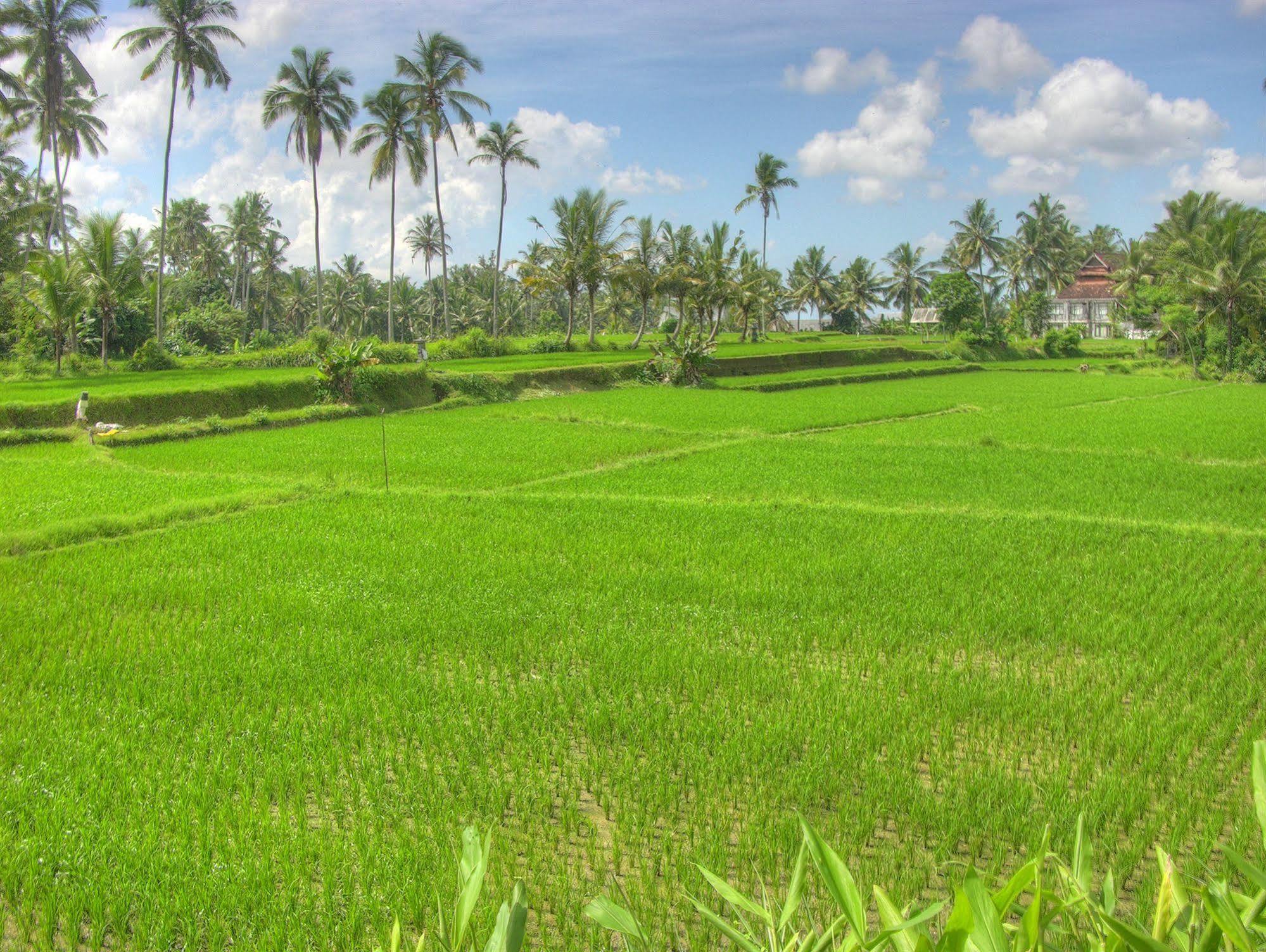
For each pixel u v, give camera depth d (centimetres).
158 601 1039
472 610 1000
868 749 674
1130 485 1792
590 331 5469
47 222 5059
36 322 3603
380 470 1917
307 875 510
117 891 499
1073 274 9588
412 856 522
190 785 607
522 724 720
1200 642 913
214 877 505
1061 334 7256
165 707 744
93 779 621
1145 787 624
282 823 568
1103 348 7688
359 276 8406
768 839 559
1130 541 1320
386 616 979
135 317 4394
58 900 492
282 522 1426
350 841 552
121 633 927
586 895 503
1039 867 222
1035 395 3956
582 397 3559
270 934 456
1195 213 6369
